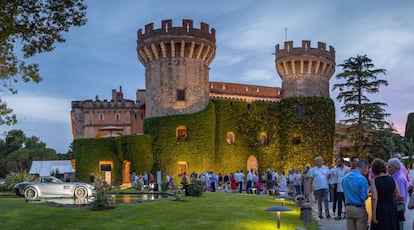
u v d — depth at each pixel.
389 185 9.20
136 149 45.72
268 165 51.19
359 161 10.41
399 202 10.22
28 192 24.95
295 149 50.91
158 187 33.16
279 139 52.09
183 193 26.89
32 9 14.77
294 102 52.03
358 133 47.31
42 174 63.38
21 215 16.06
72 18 15.38
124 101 66.56
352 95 49.50
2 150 104.25
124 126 65.69
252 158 51.81
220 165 49.62
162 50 49.16
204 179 35.94
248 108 52.22
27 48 15.68
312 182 17.14
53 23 15.23
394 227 9.14
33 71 17.05
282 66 56.69
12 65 16.69
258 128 51.66
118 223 14.70
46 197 25.05
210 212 17.50
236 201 22.27
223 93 55.56
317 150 51.06
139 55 52.09
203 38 49.97
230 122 50.88
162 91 49.12
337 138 54.78
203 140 48.00
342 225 14.33
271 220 15.25
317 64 55.41
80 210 18.05
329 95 57.84
